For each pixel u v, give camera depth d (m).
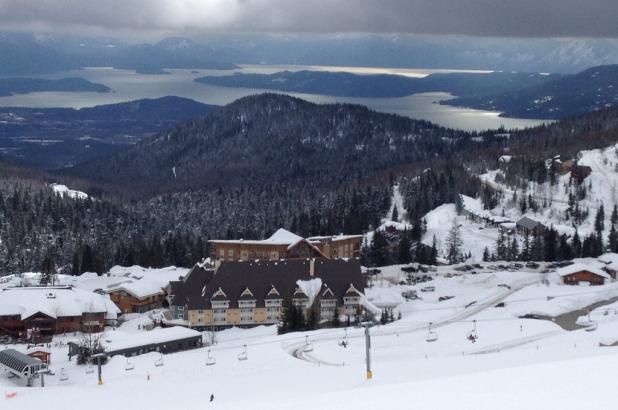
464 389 68.94
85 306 177.38
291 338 148.12
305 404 71.06
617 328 138.75
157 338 150.62
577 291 188.75
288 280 181.38
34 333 167.50
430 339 140.50
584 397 61.00
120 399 100.69
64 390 107.88
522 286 198.88
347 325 169.88
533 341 136.88
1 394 104.69
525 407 59.84
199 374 122.94
